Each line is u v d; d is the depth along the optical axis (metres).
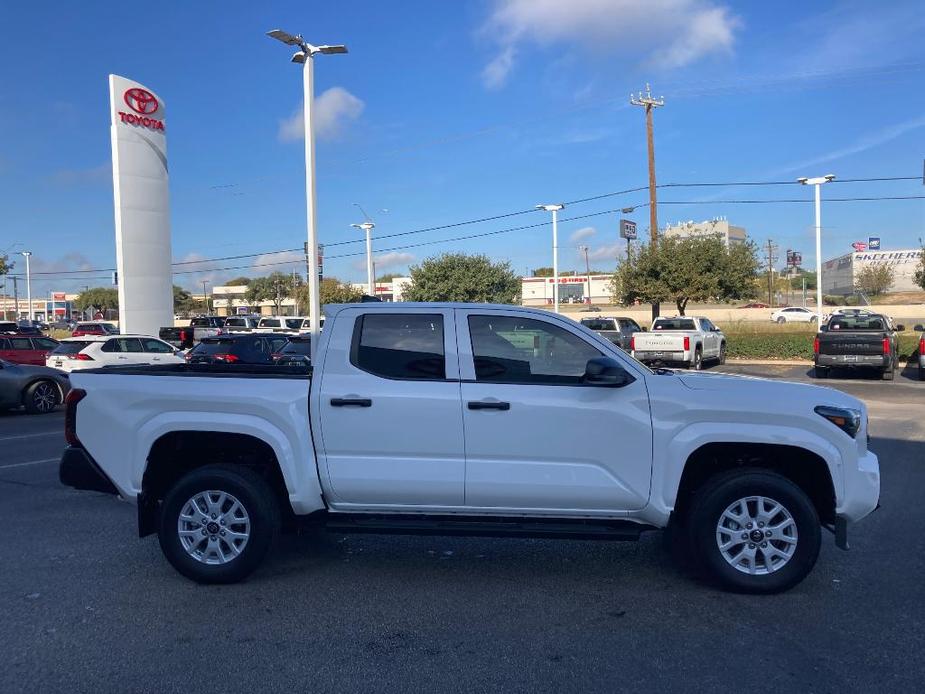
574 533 5.10
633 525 5.15
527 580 5.47
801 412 4.98
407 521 5.26
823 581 5.38
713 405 5.01
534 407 5.04
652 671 4.03
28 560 5.92
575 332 5.25
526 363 5.22
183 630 4.59
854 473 5.00
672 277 35.84
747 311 63.31
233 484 5.25
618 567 5.75
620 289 38.28
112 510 7.50
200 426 5.25
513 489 5.08
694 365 23.92
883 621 4.67
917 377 21.73
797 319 55.12
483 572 5.65
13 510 7.50
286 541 6.43
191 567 5.29
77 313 112.69
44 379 15.94
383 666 4.11
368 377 5.20
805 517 4.98
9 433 12.99
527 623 4.68
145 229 30.92
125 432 5.34
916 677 3.94
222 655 4.25
